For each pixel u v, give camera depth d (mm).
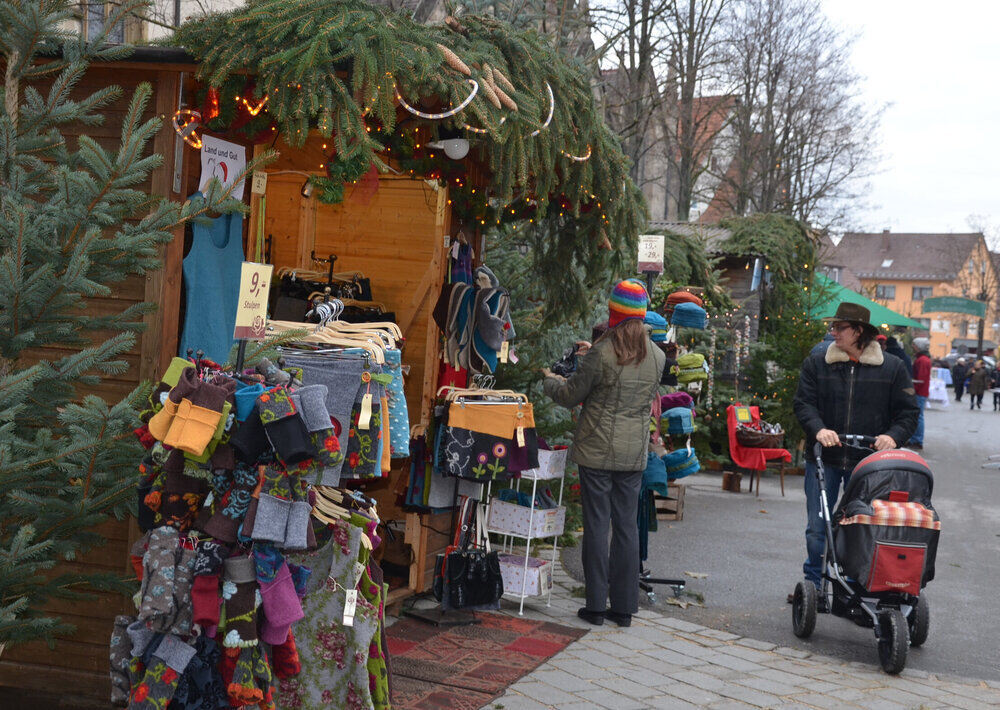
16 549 3559
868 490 5906
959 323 94750
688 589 7410
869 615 5938
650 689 5145
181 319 4699
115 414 3713
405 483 6121
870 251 105750
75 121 4598
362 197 5578
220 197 4203
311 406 3289
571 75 5773
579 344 6977
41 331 3766
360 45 4199
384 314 7039
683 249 14203
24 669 4664
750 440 12164
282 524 3254
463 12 5668
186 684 3373
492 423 5895
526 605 6664
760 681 5406
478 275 6746
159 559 3219
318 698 3729
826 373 6801
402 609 6230
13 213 3604
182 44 4430
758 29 28484
